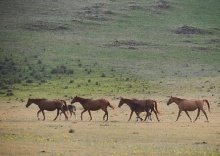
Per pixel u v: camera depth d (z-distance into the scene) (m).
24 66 190.75
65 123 82.00
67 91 153.88
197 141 61.50
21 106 123.25
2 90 154.88
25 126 77.12
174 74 186.38
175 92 151.75
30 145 56.97
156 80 174.38
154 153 51.75
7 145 56.88
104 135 66.62
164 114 101.69
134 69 193.00
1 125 78.75
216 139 63.22
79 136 65.50
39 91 154.12
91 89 157.38
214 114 101.81
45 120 89.00
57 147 55.56
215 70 197.12
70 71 183.50
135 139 63.09
